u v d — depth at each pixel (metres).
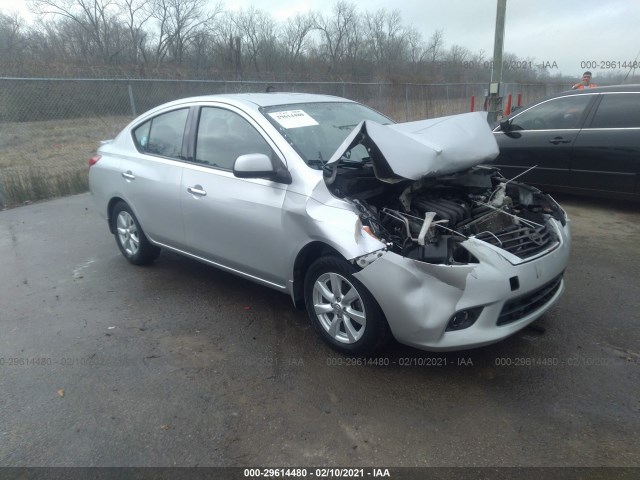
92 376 3.31
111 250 5.77
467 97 20.75
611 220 6.25
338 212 3.15
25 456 2.63
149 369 3.37
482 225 3.30
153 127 4.71
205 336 3.77
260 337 3.73
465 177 3.66
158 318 4.08
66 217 7.25
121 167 4.87
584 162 6.50
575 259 5.03
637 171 6.11
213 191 3.91
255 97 4.19
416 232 3.04
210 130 4.11
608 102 6.38
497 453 2.55
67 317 4.15
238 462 2.56
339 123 4.13
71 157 11.34
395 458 2.55
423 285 2.88
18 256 5.66
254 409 2.94
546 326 3.74
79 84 12.22
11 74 15.05
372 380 3.16
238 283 4.72
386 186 3.40
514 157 7.17
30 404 3.04
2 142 12.10
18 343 3.76
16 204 8.16
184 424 2.84
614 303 4.07
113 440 2.73
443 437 2.67
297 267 3.50
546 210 3.71
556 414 2.81
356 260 2.98
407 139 3.25
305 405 2.96
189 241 4.28
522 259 3.04
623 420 2.75
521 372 3.19
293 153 3.51
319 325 3.49
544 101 6.98
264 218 3.56
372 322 3.11
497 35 11.02
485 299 2.87
